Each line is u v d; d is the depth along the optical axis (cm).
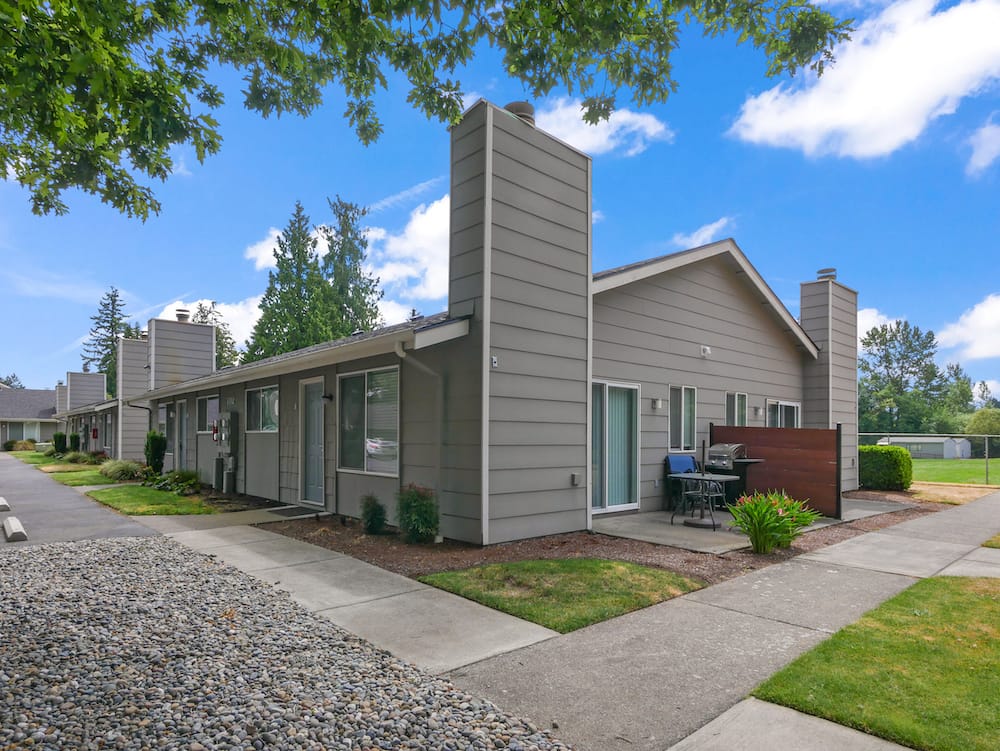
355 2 418
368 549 660
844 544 720
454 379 701
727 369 1156
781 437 988
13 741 261
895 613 447
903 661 355
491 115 683
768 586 529
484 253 671
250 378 1038
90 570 556
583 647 383
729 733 276
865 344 6025
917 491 1360
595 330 883
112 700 299
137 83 445
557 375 752
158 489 1293
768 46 459
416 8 410
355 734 271
